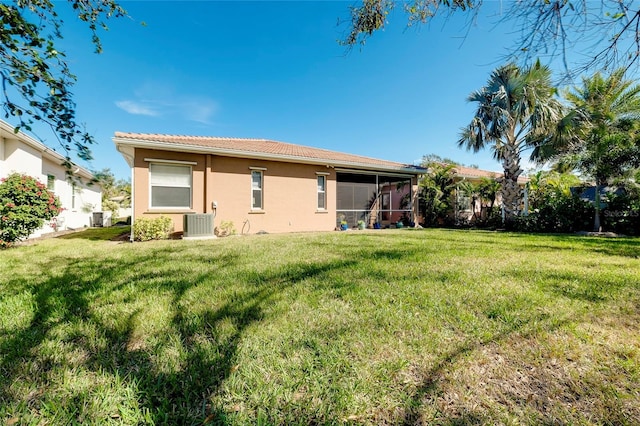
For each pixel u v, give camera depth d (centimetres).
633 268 393
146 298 273
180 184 870
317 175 1134
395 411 131
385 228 1336
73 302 260
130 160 963
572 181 1248
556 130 951
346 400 137
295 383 149
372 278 343
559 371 160
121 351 180
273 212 1030
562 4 229
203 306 253
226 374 157
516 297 273
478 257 479
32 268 407
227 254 520
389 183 1490
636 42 218
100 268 407
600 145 915
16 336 195
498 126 1040
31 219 637
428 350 181
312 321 223
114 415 128
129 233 1013
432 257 478
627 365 164
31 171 880
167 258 483
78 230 1232
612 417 126
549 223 1022
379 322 221
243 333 202
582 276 347
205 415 129
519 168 1095
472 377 155
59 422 123
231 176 948
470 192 1391
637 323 217
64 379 151
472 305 254
